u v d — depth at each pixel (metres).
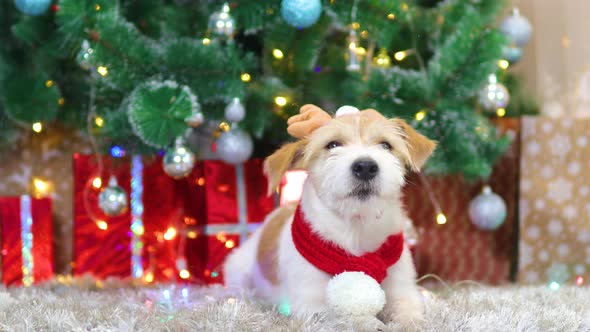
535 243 3.02
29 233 2.74
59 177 3.03
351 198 1.74
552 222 3.01
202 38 2.57
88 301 2.11
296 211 1.97
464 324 1.70
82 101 2.81
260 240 2.24
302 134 1.95
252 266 2.25
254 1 2.51
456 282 2.80
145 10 2.64
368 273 1.81
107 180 2.79
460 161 2.58
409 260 1.97
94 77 2.46
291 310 1.81
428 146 1.98
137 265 2.80
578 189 3.01
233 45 2.50
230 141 2.53
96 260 2.79
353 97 2.60
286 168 1.93
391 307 1.86
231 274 2.36
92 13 2.26
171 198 2.86
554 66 3.43
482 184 3.11
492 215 2.84
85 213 2.78
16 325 1.69
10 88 2.68
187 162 2.38
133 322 1.67
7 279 2.69
